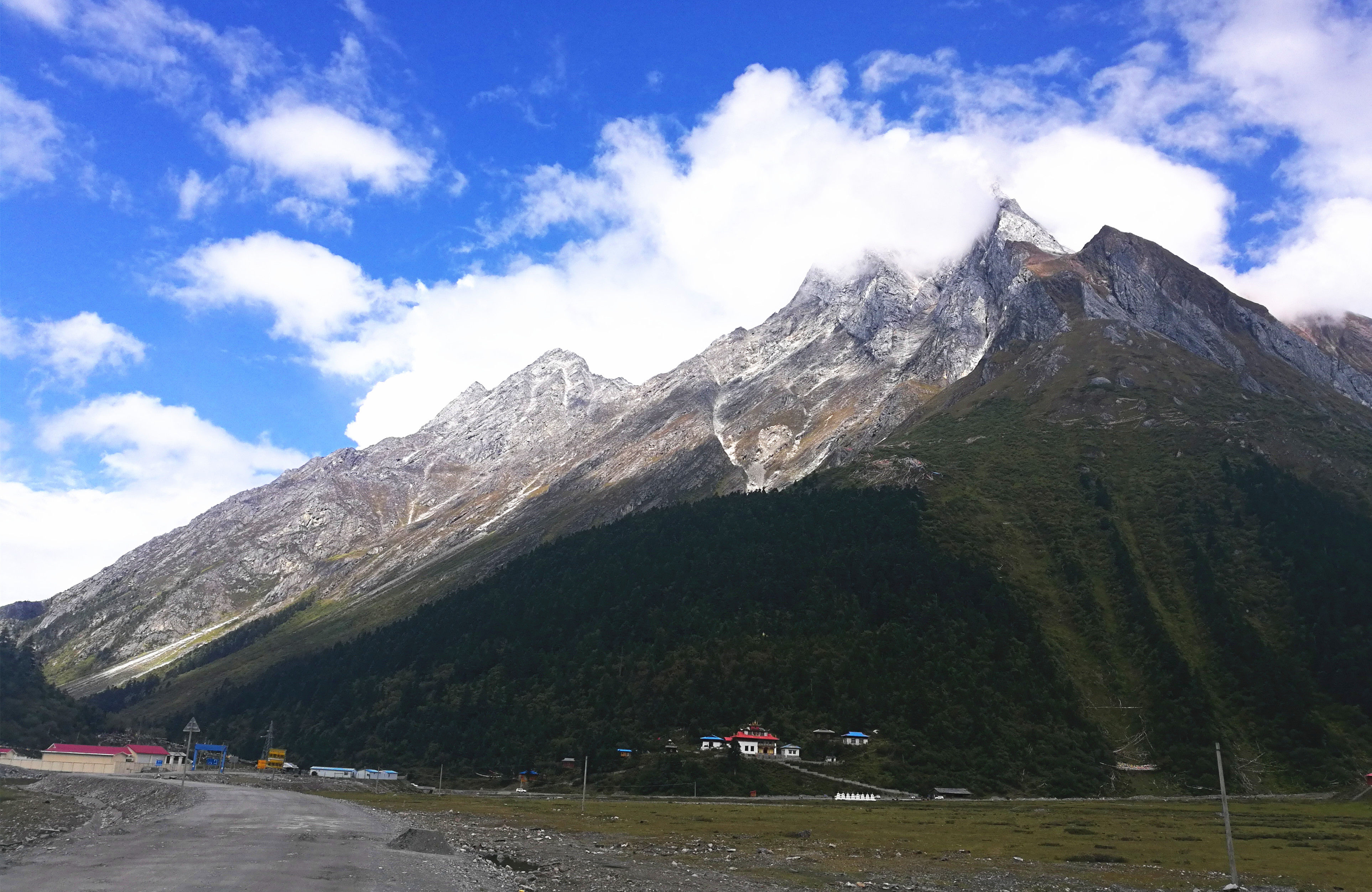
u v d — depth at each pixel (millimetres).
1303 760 162875
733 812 127188
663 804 143625
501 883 60906
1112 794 156250
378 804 141875
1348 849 88562
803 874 69562
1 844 72875
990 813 128125
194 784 167500
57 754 199000
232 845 74250
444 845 81875
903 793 155875
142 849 70062
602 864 72688
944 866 75750
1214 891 64688
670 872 68875
